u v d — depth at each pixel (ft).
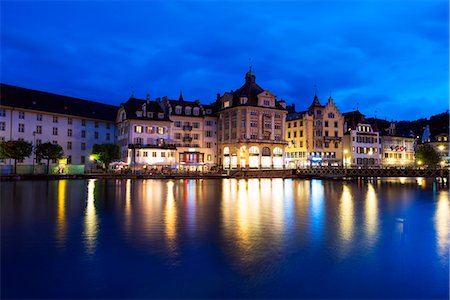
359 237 72.74
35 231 76.54
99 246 65.10
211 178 299.17
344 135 407.85
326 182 269.85
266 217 95.96
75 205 114.62
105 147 298.97
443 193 172.35
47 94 320.50
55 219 90.07
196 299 44.11
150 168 333.62
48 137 305.73
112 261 56.95
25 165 253.24
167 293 45.70
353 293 45.96
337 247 65.16
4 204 114.73
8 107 276.62
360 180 303.89
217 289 46.83
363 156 407.44
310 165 375.04
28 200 125.08
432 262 57.16
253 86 389.19
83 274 51.60
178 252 61.77
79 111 334.65
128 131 334.85
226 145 374.63
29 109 289.53
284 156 379.96
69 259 57.93
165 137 349.00
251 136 361.92
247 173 318.04
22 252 61.46
